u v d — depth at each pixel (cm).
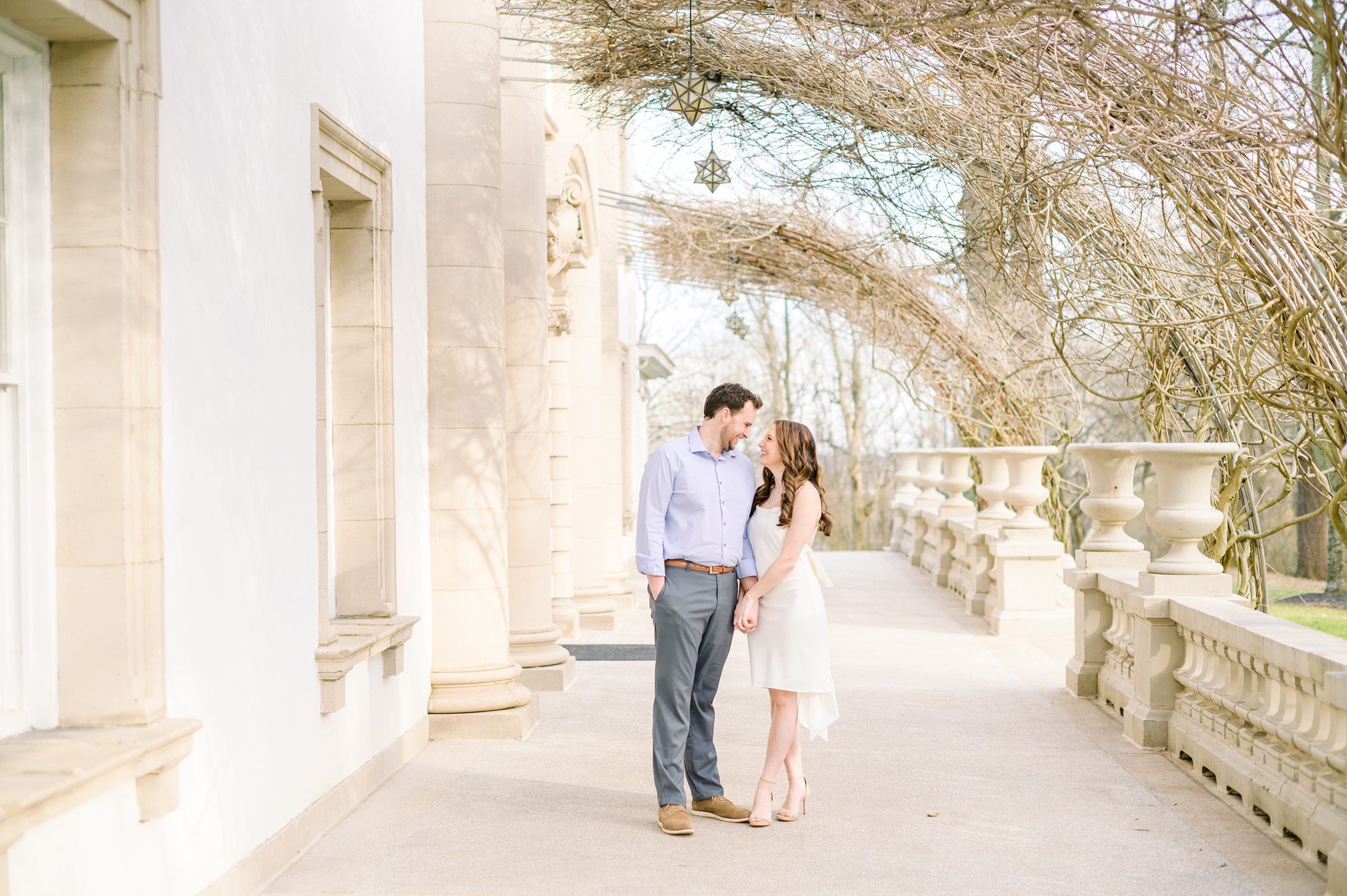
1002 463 1231
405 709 616
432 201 673
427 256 671
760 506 515
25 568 336
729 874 436
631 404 1809
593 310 1182
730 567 502
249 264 428
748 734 677
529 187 845
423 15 677
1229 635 530
